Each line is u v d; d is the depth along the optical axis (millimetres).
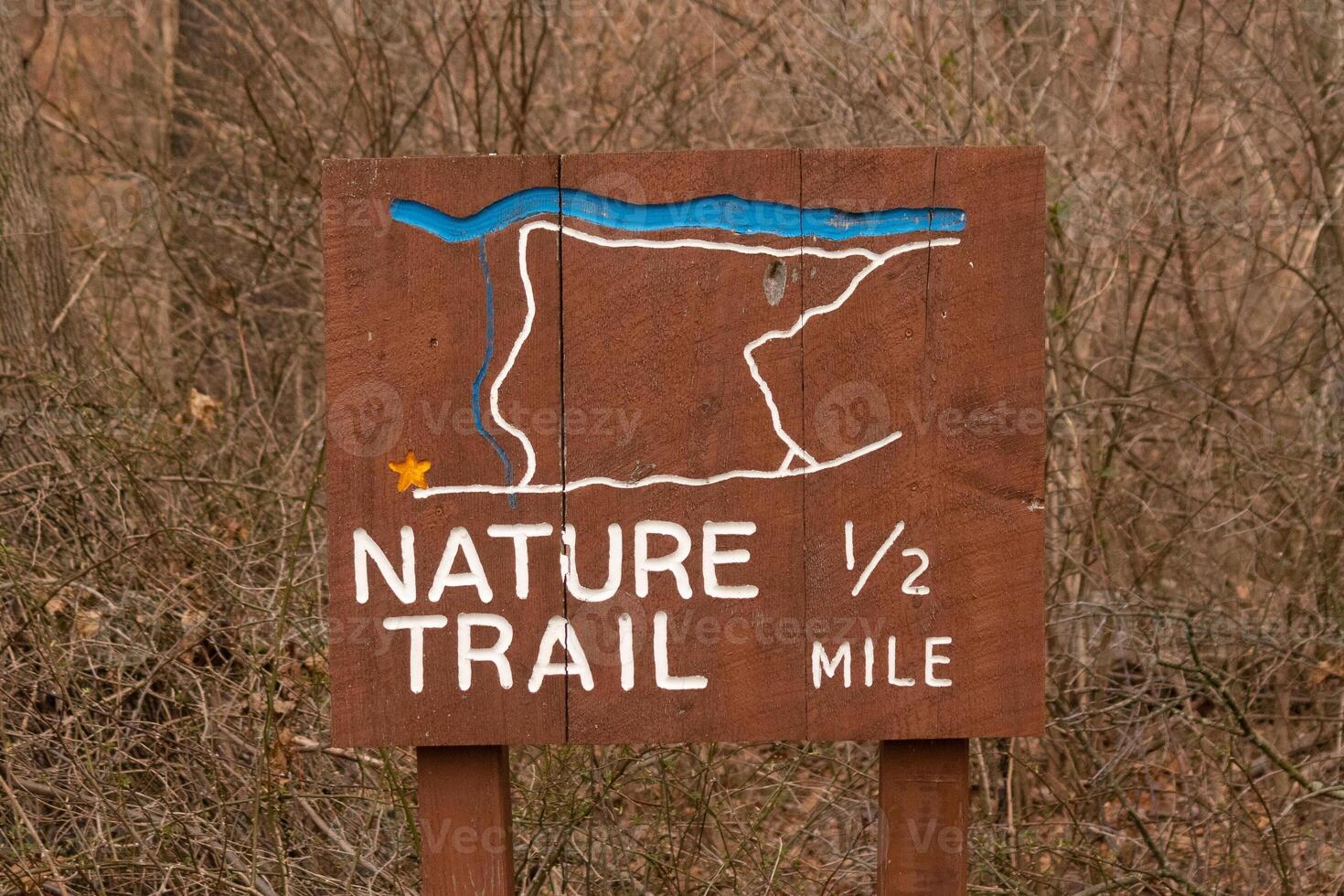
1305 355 4387
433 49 6031
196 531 3611
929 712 1987
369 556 1979
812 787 3598
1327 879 3395
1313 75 4648
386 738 1987
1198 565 4336
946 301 1961
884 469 1975
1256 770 3902
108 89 6676
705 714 1993
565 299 1966
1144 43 4859
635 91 6016
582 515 1980
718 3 5727
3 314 3914
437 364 1966
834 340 1968
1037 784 3980
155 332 5262
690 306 1966
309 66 6207
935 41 4543
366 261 1956
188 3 6527
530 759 3613
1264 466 4188
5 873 2816
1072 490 4215
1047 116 4723
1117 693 3854
